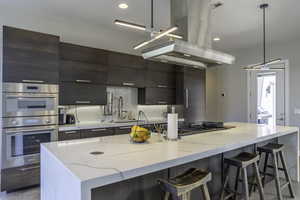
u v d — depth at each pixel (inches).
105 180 46.6
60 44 143.3
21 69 118.8
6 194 113.6
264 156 127.6
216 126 127.8
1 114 113.8
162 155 63.7
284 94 205.0
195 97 215.6
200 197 85.3
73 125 142.9
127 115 192.5
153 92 195.2
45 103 126.5
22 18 140.3
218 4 126.7
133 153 66.3
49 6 130.8
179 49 90.6
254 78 225.9
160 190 72.2
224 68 251.1
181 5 106.6
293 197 110.1
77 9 135.0
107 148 73.3
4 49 114.3
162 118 213.2
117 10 136.3
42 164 77.4
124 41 188.1
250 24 159.9
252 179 114.7
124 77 175.0
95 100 159.5
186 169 80.9
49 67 128.5
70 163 55.1
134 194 65.5
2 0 122.6
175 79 214.7
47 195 69.4
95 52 159.2
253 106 226.4
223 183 94.8
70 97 147.3
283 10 135.2
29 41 122.0
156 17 146.6
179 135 96.0
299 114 195.3
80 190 43.3
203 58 105.7
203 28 109.0
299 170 135.0
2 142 112.7
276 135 107.7
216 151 74.5
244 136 97.7
